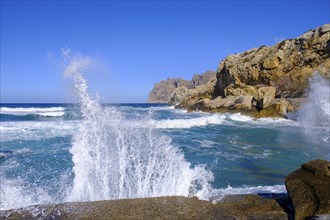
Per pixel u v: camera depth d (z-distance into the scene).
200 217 3.35
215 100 35.47
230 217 3.37
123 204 3.71
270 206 3.76
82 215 3.40
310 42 30.09
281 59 32.09
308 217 3.21
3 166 7.45
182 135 14.11
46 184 6.04
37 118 22.39
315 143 11.69
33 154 8.84
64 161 8.04
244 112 27.98
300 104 24.52
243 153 9.61
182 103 49.19
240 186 6.07
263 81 33.84
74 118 22.23
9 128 14.45
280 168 7.68
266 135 14.39
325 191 3.50
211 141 12.24
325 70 28.83
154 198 3.90
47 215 3.41
